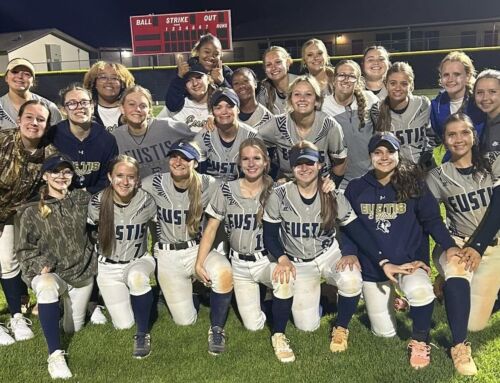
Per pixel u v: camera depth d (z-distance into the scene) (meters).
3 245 3.36
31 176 3.32
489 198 3.13
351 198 3.24
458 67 3.80
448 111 3.87
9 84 3.64
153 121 3.81
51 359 2.96
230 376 2.89
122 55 33.56
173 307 3.47
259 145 3.13
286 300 3.10
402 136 3.84
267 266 3.27
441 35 31.86
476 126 3.70
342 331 3.16
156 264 3.50
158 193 3.31
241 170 3.35
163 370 2.98
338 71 3.83
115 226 3.25
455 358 2.87
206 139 3.70
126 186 3.14
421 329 2.93
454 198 3.21
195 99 4.24
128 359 3.10
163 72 18.03
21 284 3.51
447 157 3.90
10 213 3.31
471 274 2.99
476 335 3.19
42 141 3.41
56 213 3.19
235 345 3.23
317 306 3.35
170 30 23.06
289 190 3.18
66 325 3.42
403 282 3.00
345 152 3.75
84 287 3.36
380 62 4.38
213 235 3.32
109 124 4.21
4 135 3.26
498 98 3.48
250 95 3.99
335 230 3.39
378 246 3.15
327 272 3.24
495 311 3.46
